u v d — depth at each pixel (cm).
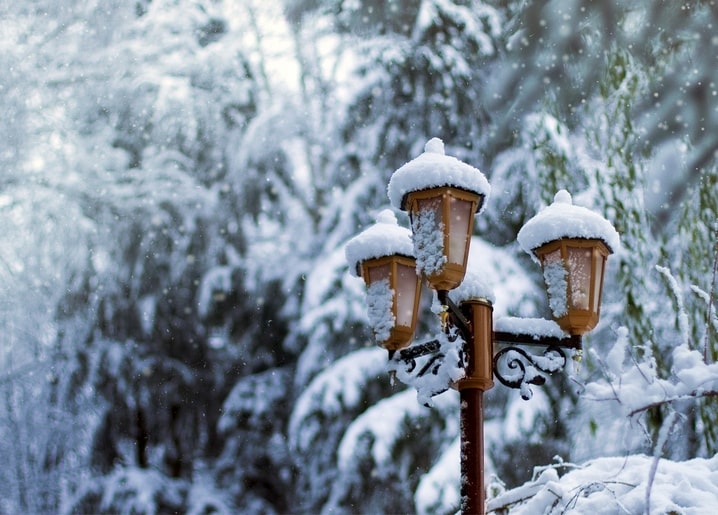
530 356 442
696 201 1070
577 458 1000
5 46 1430
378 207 1244
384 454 999
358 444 1021
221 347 1395
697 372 321
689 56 1166
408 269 468
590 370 983
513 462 1000
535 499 442
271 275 1360
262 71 1530
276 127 1420
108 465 1315
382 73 1282
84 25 1488
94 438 1306
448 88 1235
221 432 1380
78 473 1280
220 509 1309
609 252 458
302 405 1100
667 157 1141
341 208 1267
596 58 1147
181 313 1384
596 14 1155
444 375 433
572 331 444
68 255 1359
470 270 441
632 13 1200
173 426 1376
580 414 1016
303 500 1174
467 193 416
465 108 1234
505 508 485
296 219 1387
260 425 1380
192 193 1397
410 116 1257
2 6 1457
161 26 1512
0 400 1282
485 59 1261
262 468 1379
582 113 1146
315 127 1427
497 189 1122
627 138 1093
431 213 416
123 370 1336
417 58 1270
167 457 1367
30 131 1399
